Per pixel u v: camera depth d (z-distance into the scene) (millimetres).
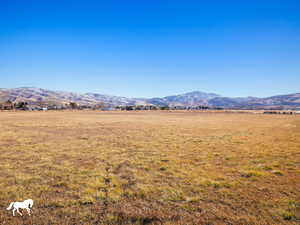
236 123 52406
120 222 6395
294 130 35188
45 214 6828
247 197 8164
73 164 13172
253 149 18156
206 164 13172
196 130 35188
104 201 7836
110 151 17375
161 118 73938
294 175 10852
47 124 43750
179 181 10047
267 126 43719
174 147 19312
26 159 14375
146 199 8047
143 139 24516
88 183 9633
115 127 39656
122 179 10328
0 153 16203
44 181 9914
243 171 11477
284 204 7488
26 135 26891
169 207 7367
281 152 16750
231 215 6770
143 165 12961
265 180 10086
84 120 58469
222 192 8656
